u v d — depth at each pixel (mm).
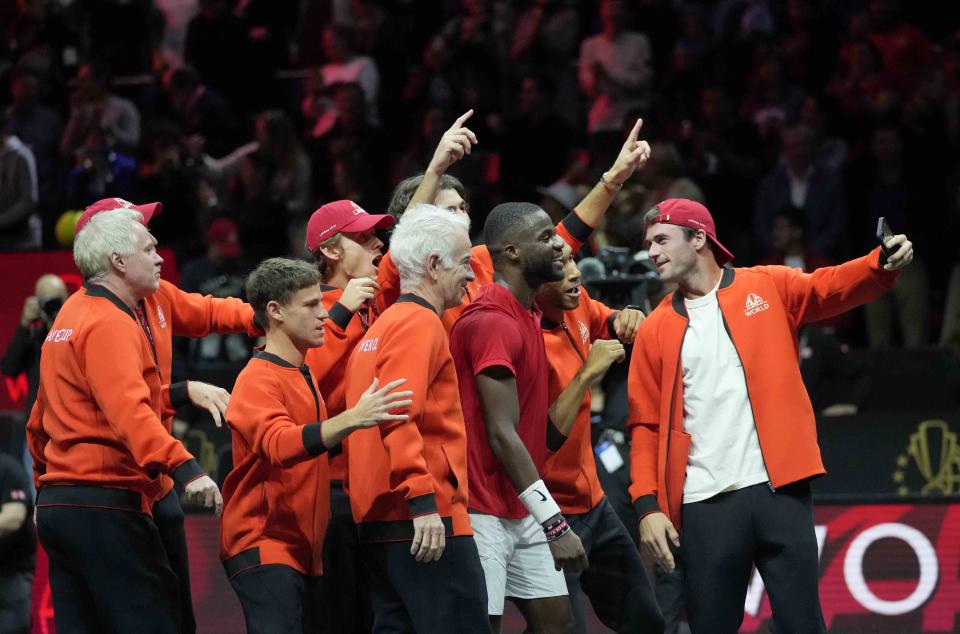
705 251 20359
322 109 47750
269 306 18859
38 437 19703
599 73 46125
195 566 27766
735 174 42156
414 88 47500
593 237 31844
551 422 19656
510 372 18359
